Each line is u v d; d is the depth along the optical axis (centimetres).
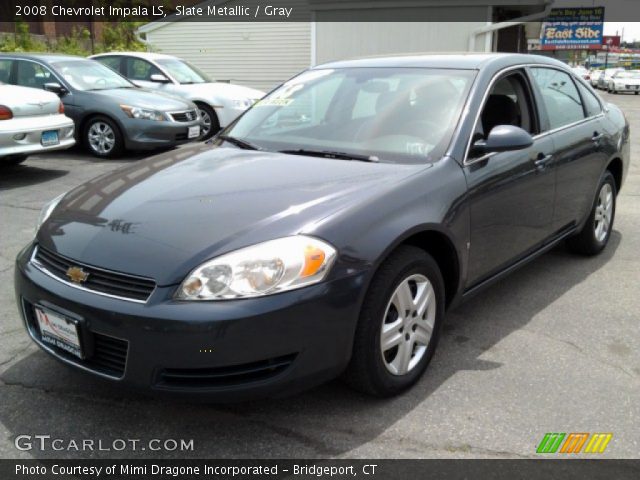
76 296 253
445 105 348
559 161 406
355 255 257
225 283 238
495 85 371
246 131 388
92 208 293
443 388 302
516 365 325
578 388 303
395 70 390
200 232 256
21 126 723
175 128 943
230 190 290
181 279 240
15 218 596
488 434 266
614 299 416
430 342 307
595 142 457
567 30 4384
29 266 282
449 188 308
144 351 239
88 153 983
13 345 344
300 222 257
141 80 1162
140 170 339
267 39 1730
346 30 1462
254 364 242
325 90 395
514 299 415
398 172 305
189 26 1769
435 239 309
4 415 279
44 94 771
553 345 348
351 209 268
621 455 253
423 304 297
